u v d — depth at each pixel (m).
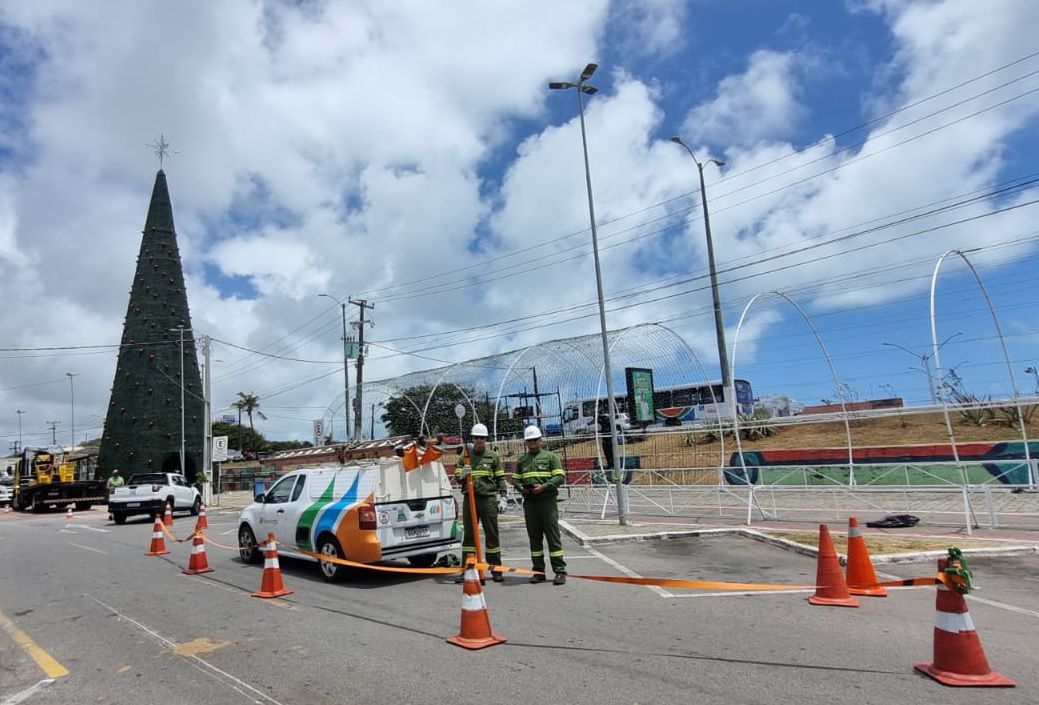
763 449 22.53
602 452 20.19
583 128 17.61
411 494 9.88
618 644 6.04
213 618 7.59
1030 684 4.80
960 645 4.88
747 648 5.82
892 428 23.23
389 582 9.55
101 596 9.23
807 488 14.75
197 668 5.75
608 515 17.44
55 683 5.52
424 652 5.94
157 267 50.97
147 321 49.75
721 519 15.48
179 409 49.19
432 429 24.88
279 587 8.81
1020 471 14.98
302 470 11.09
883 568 9.28
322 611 7.75
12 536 20.09
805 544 11.08
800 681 4.96
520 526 16.73
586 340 21.20
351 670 5.52
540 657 5.70
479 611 6.21
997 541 10.82
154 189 52.69
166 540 16.83
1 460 86.62
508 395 22.58
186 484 28.22
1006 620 6.62
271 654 6.07
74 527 23.25
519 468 9.21
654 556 11.25
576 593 8.34
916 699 4.55
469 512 9.34
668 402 29.00
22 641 6.94
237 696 5.04
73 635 7.10
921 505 15.18
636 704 4.61
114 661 6.08
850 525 8.04
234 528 20.38
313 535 10.08
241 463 69.12
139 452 47.38
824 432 24.72
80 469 59.62
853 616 6.85
